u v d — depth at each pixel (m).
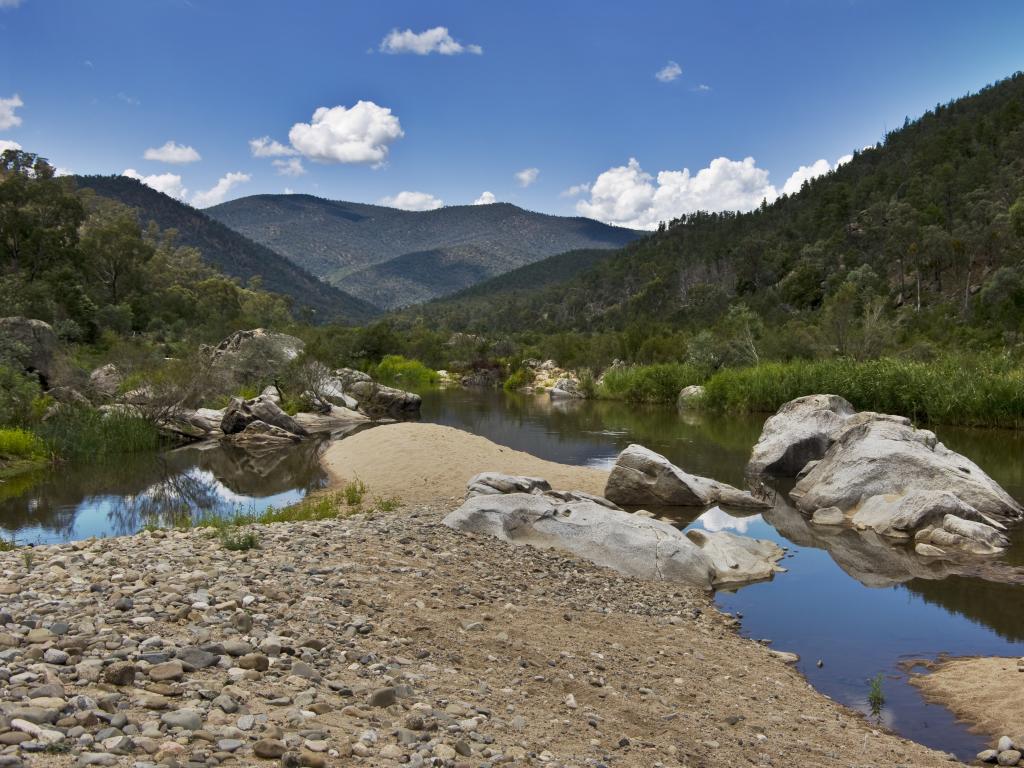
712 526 16.36
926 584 12.18
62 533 14.99
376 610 7.42
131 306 77.25
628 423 37.62
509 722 5.22
